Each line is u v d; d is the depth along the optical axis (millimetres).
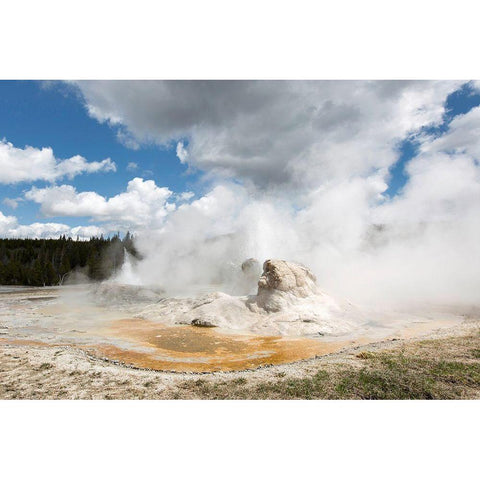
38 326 19938
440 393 9070
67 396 9148
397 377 10023
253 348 15055
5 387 9750
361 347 14203
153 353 14266
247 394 9289
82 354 13523
